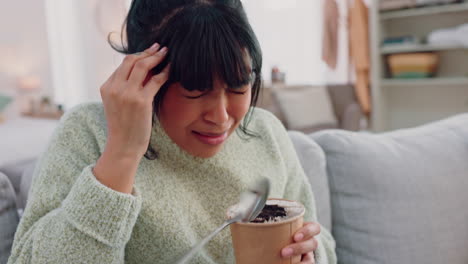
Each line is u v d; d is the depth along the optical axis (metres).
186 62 0.51
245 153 0.80
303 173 0.92
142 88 0.50
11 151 2.60
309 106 3.84
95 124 0.68
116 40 0.68
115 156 0.51
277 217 0.53
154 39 0.56
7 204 0.74
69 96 5.62
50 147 0.67
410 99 4.30
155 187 0.67
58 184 0.62
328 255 0.85
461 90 4.01
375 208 1.00
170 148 0.70
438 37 3.68
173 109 0.55
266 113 0.93
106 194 0.50
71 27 5.51
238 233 0.52
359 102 4.31
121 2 3.96
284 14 4.91
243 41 0.54
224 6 0.56
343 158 1.04
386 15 3.96
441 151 1.10
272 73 4.52
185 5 0.56
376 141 1.08
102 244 0.52
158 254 0.68
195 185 0.73
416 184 1.02
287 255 0.52
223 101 0.54
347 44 4.64
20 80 4.90
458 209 1.05
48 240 0.52
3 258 0.71
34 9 5.20
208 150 0.58
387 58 4.21
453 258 1.01
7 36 4.93
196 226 0.71
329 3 4.51
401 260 0.98
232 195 0.75
